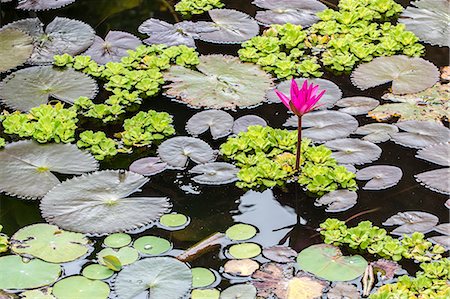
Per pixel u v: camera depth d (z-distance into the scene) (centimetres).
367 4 537
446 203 362
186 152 393
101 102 439
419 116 422
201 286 312
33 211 355
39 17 523
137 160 389
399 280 311
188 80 450
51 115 414
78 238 337
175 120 424
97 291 308
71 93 439
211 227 350
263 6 540
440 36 505
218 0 542
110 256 318
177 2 550
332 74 470
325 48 493
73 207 353
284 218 356
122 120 425
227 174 381
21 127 406
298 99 358
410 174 383
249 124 415
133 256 328
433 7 537
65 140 401
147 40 497
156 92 445
